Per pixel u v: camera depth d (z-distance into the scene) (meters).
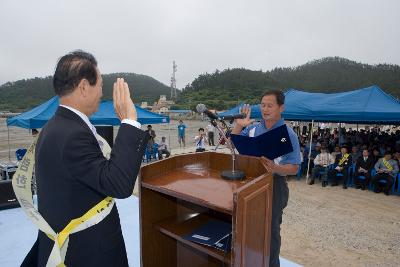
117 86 1.24
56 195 1.13
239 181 1.56
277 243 2.13
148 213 1.65
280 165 2.05
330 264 3.75
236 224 1.15
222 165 1.80
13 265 3.00
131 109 1.20
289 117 8.98
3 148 18.23
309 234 4.73
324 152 8.23
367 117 7.54
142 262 1.65
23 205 1.26
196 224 1.67
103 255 1.22
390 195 7.04
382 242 4.43
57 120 1.16
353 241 4.46
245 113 2.12
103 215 1.22
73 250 1.16
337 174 7.81
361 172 7.61
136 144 1.13
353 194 7.15
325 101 8.78
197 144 14.27
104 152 1.35
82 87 1.17
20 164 1.28
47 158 1.10
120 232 1.34
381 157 7.64
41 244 1.29
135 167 1.11
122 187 1.07
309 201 6.57
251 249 1.30
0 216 4.35
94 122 8.85
